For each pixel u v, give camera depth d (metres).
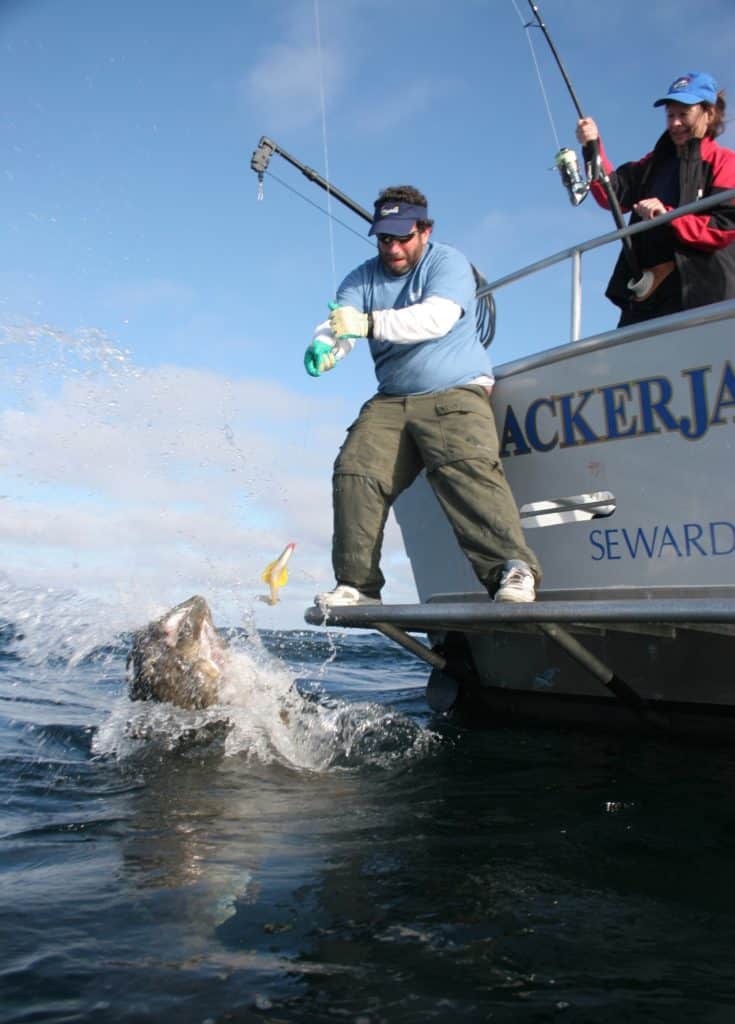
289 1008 1.75
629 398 3.72
